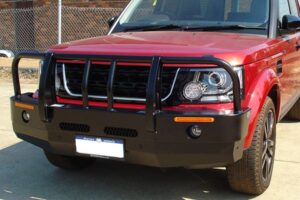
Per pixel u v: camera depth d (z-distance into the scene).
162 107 3.75
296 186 4.66
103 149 3.90
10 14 17.02
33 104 4.09
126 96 3.85
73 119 3.94
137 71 3.82
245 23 5.02
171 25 5.21
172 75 3.76
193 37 4.50
